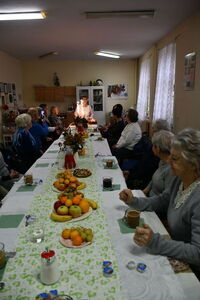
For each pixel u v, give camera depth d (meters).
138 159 3.66
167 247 1.10
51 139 5.11
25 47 5.86
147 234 1.11
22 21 3.82
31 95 8.42
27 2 3.08
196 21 3.57
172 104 4.86
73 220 1.38
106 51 6.64
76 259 1.07
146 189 2.22
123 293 0.90
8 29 4.25
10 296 0.89
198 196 1.17
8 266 1.04
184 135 1.18
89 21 3.88
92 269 1.01
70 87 8.22
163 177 1.82
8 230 1.31
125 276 0.98
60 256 1.09
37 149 3.66
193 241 1.10
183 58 4.16
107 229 1.30
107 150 3.29
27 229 1.31
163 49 5.16
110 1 3.11
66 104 8.56
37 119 4.40
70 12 3.48
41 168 2.40
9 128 6.24
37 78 8.33
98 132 4.99
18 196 1.73
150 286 0.93
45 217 1.43
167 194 1.57
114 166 2.44
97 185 1.92
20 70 8.12
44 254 0.96
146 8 3.38
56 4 3.18
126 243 1.20
